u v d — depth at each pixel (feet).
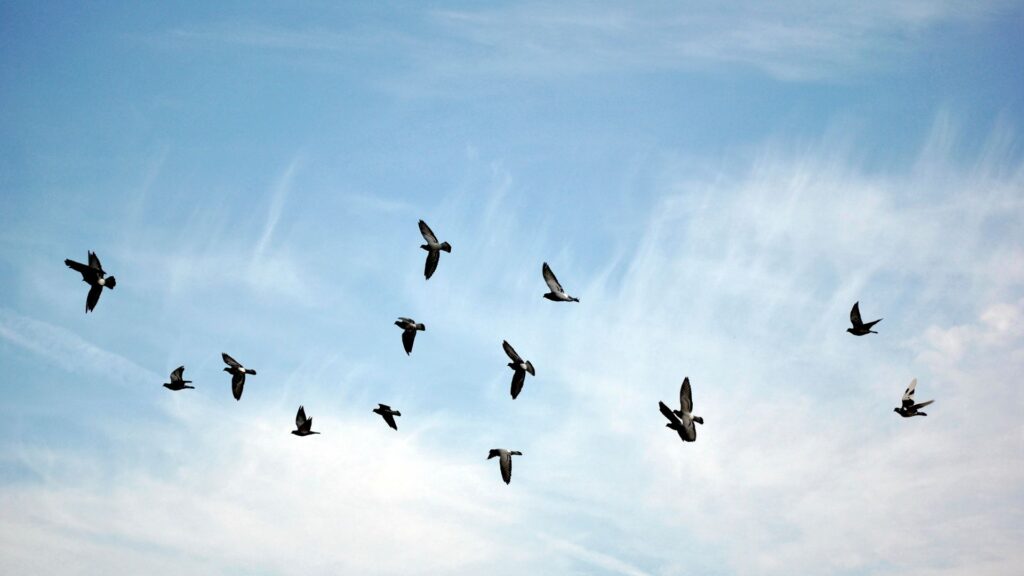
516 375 191.52
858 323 201.67
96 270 174.70
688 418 165.99
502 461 188.65
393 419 206.90
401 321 204.64
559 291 196.75
